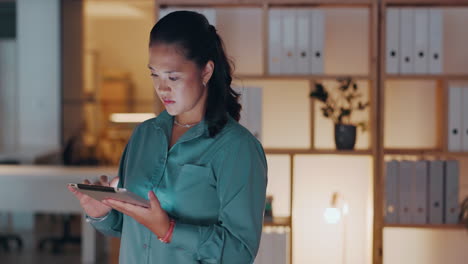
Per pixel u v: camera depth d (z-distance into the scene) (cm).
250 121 366
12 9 873
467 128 378
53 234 717
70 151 701
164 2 366
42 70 838
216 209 168
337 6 383
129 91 1109
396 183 374
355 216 412
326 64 410
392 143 412
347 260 414
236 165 165
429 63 373
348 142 377
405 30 371
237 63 406
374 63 371
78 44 872
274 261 370
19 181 574
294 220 414
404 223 374
